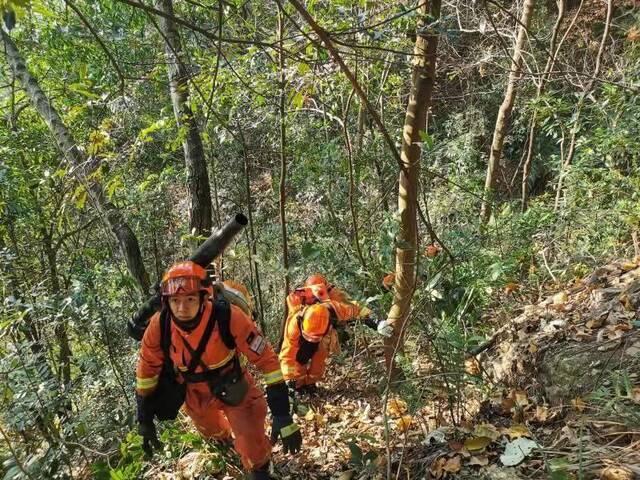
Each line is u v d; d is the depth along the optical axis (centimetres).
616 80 731
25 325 422
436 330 371
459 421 355
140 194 620
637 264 456
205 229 529
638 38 780
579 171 620
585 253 556
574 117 652
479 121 989
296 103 429
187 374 315
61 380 443
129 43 514
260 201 798
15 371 351
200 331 301
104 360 449
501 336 454
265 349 313
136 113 528
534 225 613
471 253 415
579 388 330
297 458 401
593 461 257
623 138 581
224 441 370
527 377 381
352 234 490
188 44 503
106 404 425
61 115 546
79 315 410
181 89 428
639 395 291
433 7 311
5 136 580
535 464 281
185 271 290
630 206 570
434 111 1097
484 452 306
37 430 392
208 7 173
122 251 473
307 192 622
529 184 1004
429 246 413
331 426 442
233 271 673
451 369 346
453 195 689
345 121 458
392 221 368
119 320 450
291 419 319
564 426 301
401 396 348
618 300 396
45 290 450
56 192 545
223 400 322
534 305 471
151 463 408
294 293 488
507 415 349
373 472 320
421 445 344
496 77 1007
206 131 520
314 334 463
